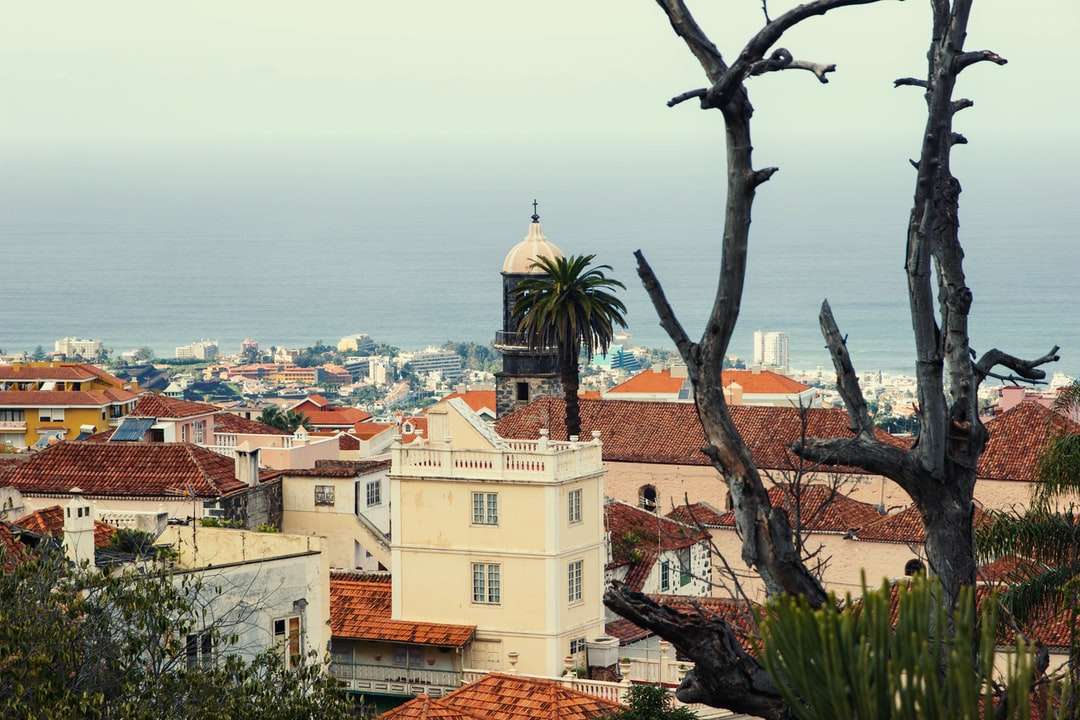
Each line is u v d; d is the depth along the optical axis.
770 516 40.56
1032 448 198.38
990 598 35.09
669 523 179.38
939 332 43.22
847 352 42.84
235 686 86.50
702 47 40.53
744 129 39.97
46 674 79.88
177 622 85.19
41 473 178.75
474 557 160.75
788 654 34.88
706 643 40.09
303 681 90.06
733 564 179.38
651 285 41.00
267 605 112.69
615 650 137.50
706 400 40.81
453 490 161.62
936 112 42.06
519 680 109.31
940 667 35.41
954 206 42.94
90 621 82.88
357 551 183.25
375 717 104.19
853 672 34.31
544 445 159.50
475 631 159.62
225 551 122.06
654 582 170.88
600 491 164.12
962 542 41.97
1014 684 33.94
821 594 40.50
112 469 179.25
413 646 157.75
